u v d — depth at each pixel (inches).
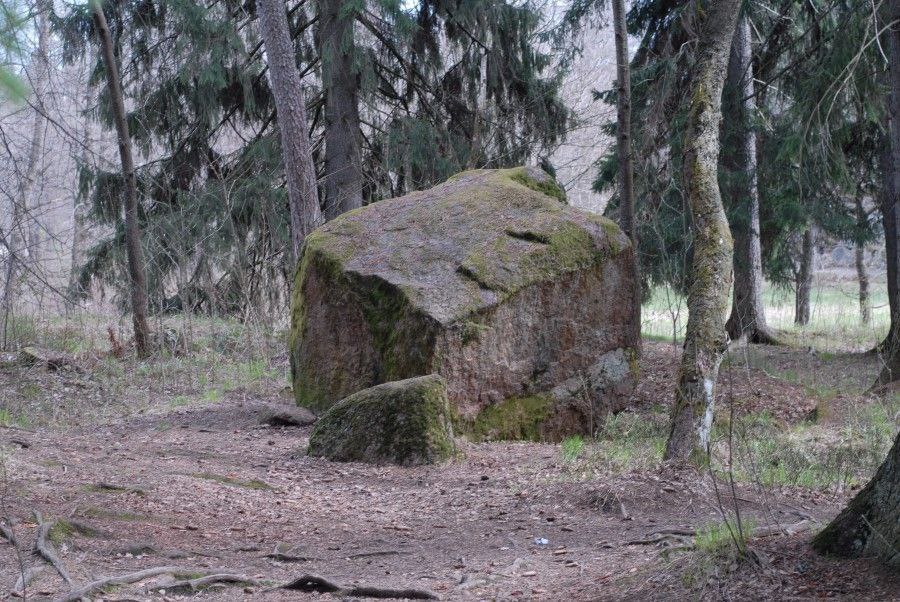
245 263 764.6
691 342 294.0
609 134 721.0
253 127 853.8
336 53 740.7
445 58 866.8
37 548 198.4
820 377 556.1
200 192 770.8
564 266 407.8
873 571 150.7
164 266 758.5
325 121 791.7
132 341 650.2
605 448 349.7
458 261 401.4
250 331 648.4
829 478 291.3
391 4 718.5
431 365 374.9
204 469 316.8
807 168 609.6
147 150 797.9
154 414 458.0
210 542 232.7
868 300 999.0
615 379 421.7
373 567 215.0
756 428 379.2
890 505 154.8
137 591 182.9
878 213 779.4
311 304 430.0
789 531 191.6
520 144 833.5
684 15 427.8
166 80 789.9
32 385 501.0
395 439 337.4
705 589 161.0
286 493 293.9
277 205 761.0
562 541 233.0
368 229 437.4
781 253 795.4
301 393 431.2
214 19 754.2
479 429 381.4
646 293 727.1
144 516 245.8
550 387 402.6
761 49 669.9
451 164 787.4
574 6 742.5
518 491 284.7
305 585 193.5
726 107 678.5
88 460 311.4
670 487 266.4
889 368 484.7
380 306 398.6
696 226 307.3
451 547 232.4
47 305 640.4
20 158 353.7
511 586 193.5
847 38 528.1
